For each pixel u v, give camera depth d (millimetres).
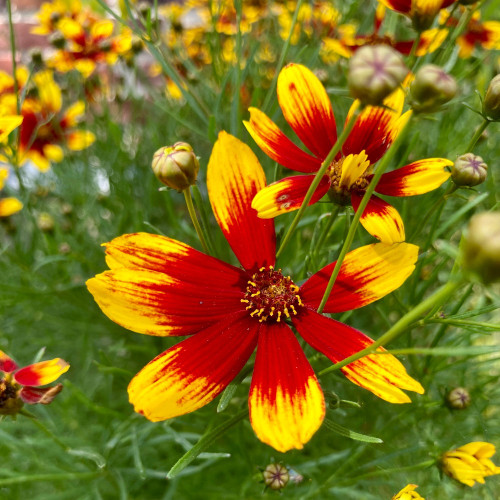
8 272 177
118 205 182
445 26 104
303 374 73
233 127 124
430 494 140
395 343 137
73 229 176
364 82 51
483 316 161
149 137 200
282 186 81
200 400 71
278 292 82
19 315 178
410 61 90
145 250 78
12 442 140
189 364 73
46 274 184
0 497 140
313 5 169
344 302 80
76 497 149
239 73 120
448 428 143
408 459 145
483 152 159
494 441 155
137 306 74
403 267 77
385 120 86
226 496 137
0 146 137
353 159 77
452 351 54
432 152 162
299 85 87
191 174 78
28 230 188
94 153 195
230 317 80
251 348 78
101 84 192
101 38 171
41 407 147
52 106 163
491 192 133
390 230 76
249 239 86
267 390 71
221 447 147
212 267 82
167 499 132
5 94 160
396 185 82
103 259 178
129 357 179
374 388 70
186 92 123
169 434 133
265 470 104
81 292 175
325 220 107
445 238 141
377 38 130
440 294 49
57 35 165
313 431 63
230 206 85
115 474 145
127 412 167
